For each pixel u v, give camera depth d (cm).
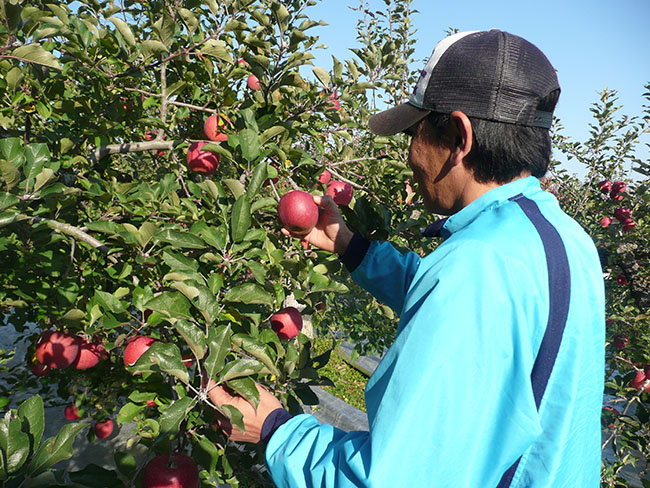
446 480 67
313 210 158
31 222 174
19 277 209
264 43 227
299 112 258
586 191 627
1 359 353
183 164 299
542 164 91
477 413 68
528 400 70
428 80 94
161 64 243
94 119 258
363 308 451
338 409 801
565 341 75
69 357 213
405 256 159
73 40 212
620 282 562
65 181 239
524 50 88
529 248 77
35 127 293
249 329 168
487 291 71
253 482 200
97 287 239
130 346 176
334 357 1075
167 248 158
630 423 356
